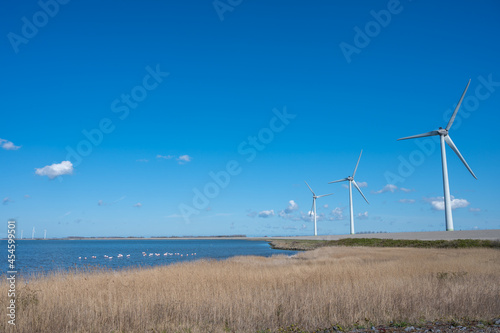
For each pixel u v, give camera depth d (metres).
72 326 10.95
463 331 10.26
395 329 10.77
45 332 10.43
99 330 10.47
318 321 11.64
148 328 10.83
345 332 10.61
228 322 11.61
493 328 10.48
